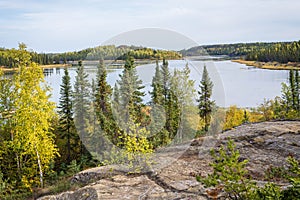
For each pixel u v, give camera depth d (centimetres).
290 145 776
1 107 1438
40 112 1272
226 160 368
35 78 1292
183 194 495
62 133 1520
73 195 570
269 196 348
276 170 618
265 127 966
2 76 1448
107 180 582
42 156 1365
